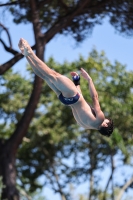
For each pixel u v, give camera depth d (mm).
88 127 25750
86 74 25922
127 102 78188
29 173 86250
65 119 80688
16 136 58031
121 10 58562
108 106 75375
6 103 81562
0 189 55000
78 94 25297
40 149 84062
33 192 87875
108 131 25781
